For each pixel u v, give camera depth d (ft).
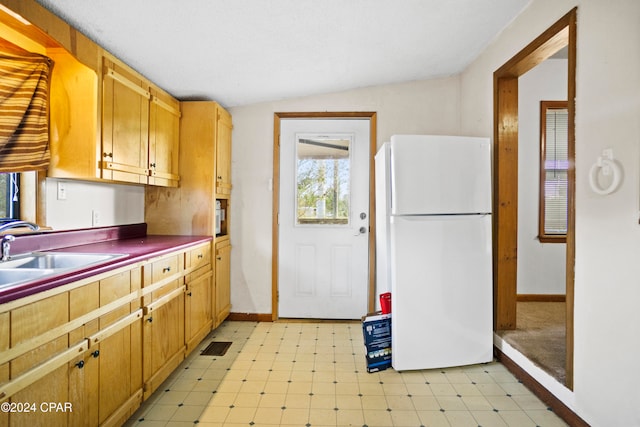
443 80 10.63
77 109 6.03
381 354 7.70
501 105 8.29
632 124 4.65
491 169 8.58
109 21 5.76
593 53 5.28
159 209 9.30
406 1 6.37
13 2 4.52
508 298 8.36
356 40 7.61
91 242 7.34
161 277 6.52
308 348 8.77
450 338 7.67
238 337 9.45
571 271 5.75
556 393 6.07
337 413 6.06
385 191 8.26
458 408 6.23
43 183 6.23
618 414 4.85
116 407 5.19
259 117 10.75
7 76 5.39
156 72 7.80
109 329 4.99
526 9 7.02
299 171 10.85
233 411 6.08
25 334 3.67
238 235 10.78
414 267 7.52
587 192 5.43
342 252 10.80
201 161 9.22
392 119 10.64
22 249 5.84
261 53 7.61
